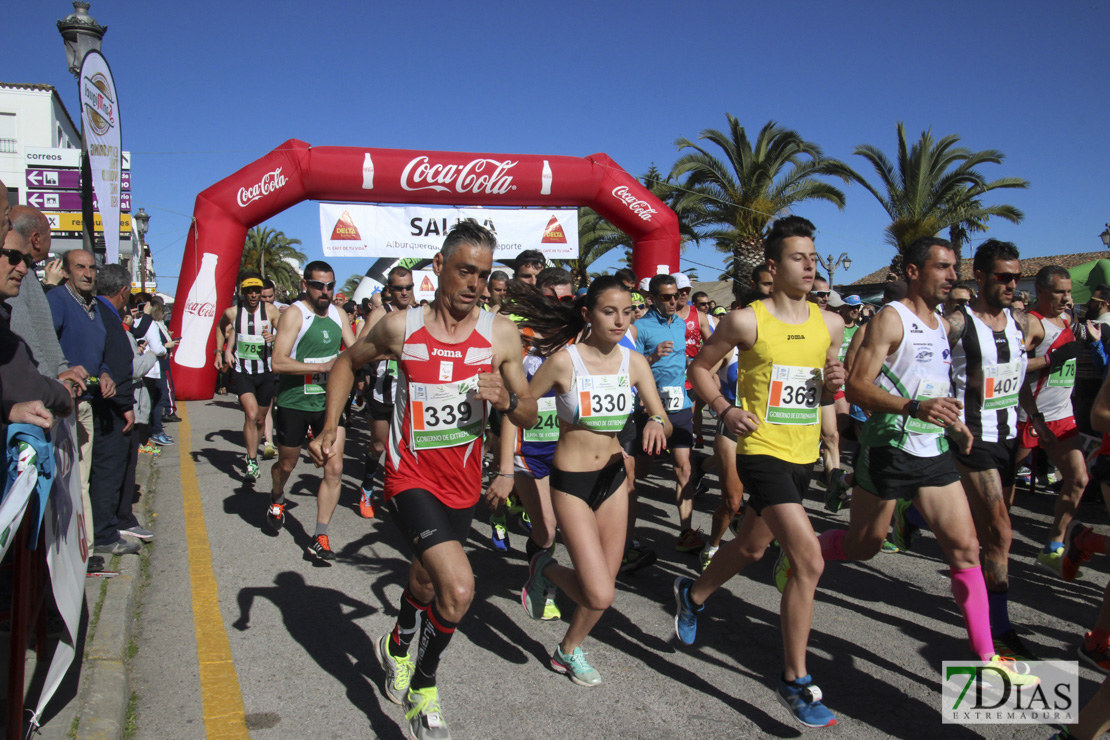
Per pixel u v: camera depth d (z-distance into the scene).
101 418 4.80
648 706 3.26
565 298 4.93
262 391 7.75
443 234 9.74
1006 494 4.11
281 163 8.98
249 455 7.41
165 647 3.78
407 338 2.94
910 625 4.15
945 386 3.55
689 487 5.43
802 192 21.02
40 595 2.85
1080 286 14.39
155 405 8.71
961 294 4.78
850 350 3.96
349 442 10.38
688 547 5.43
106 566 4.61
